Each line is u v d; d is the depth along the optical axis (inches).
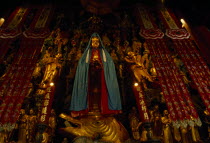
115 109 275.4
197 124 247.1
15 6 426.0
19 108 256.8
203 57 348.5
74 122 277.6
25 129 259.8
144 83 327.3
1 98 269.0
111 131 263.1
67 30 429.4
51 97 243.6
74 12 448.5
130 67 347.6
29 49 336.2
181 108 264.8
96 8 442.3
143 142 219.9
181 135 263.3
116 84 300.0
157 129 275.0
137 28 433.1
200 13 390.0
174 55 364.8
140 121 288.4
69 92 335.6
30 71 302.5
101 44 346.0
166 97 278.8
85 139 245.1
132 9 456.4
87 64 313.3
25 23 394.0
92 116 281.4
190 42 361.7
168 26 393.7
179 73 310.8
